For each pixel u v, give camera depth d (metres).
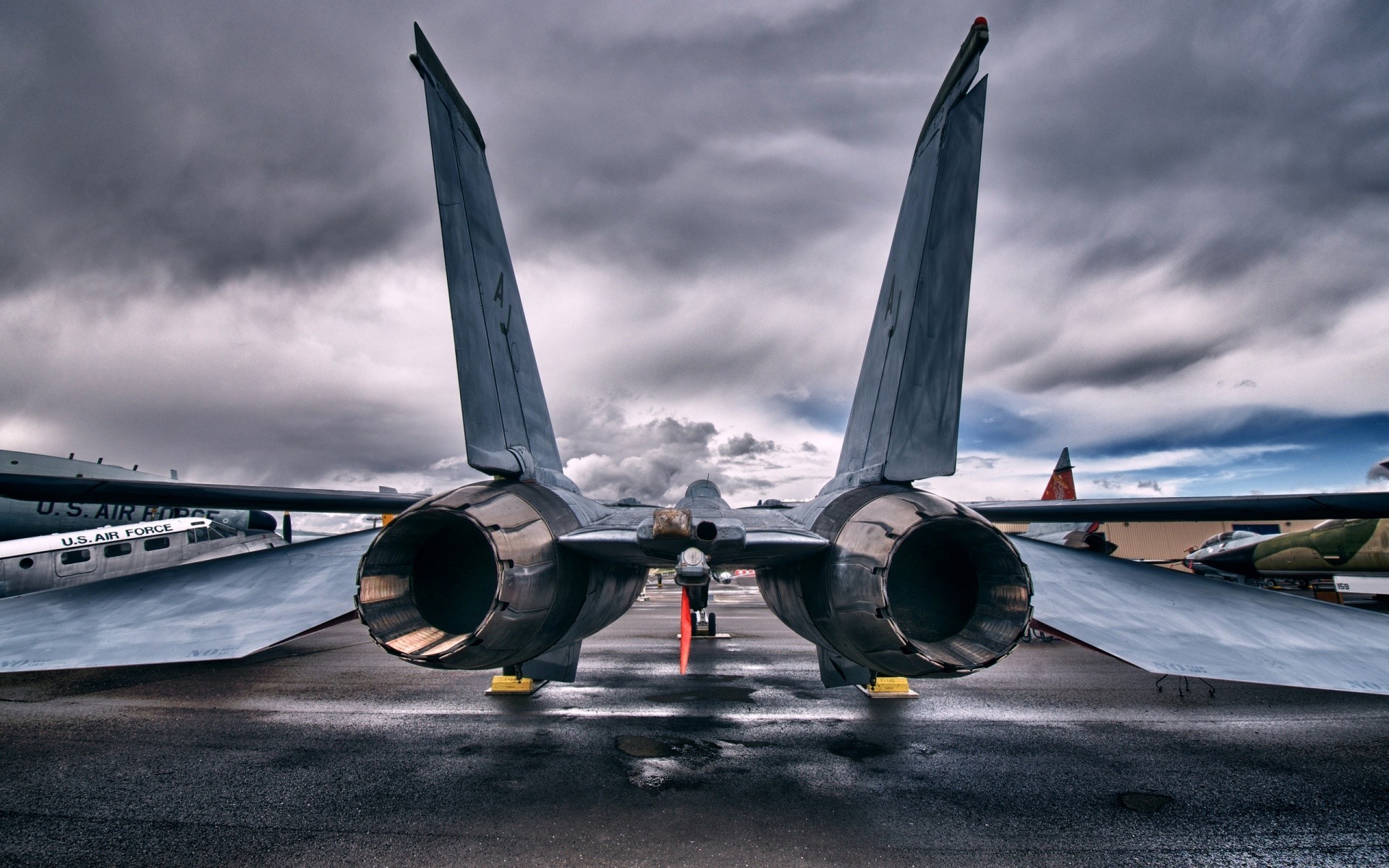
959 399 3.75
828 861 3.61
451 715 6.83
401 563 3.67
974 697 7.70
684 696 7.71
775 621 16.44
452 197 4.04
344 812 4.29
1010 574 3.51
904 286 4.43
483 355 4.15
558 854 3.69
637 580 5.76
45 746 5.77
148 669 9.57
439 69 4.04
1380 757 5.53
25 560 13.35
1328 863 3.65
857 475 4.72
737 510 6.02
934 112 4.27
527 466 4.31
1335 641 4.29
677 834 3.95
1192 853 3.75
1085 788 4.76
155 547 14.94
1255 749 5.73
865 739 5.98
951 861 3.62
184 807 4.37
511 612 3.36
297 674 9.11
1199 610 4.61
